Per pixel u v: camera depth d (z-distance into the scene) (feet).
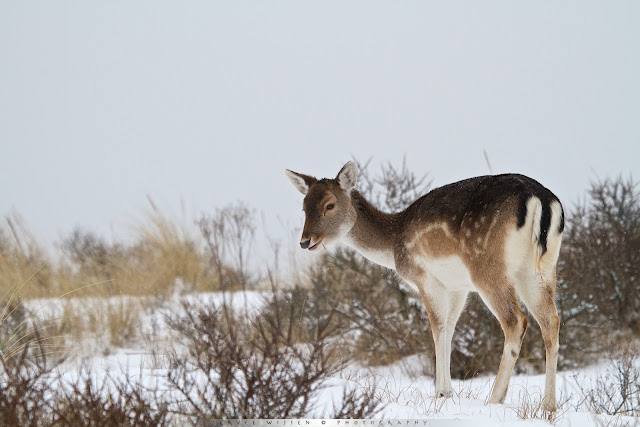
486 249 90.53
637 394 102.47
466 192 96.73
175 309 150.41
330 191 108.99
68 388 80.23
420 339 131.85
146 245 186.19
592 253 140.97
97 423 64.44
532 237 88.28
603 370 124.06
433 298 101.04
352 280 141.18
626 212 150.41
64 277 163.32
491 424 76.59
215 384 72.02
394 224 108.58
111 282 167.02
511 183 91.86
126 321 141.38
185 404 74.95
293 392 72.69
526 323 89.81
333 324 134.21
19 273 152.87
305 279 151.84
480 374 126.72
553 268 88.79
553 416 80.33
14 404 65.98
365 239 110.11
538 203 88.58
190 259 175.94
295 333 125.80
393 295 139.23
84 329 138.62
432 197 101.45
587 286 134.72
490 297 90.33
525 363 128.88
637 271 138.72
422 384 114.83
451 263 97.50
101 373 95.09
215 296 159.02
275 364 72.38
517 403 93.20
